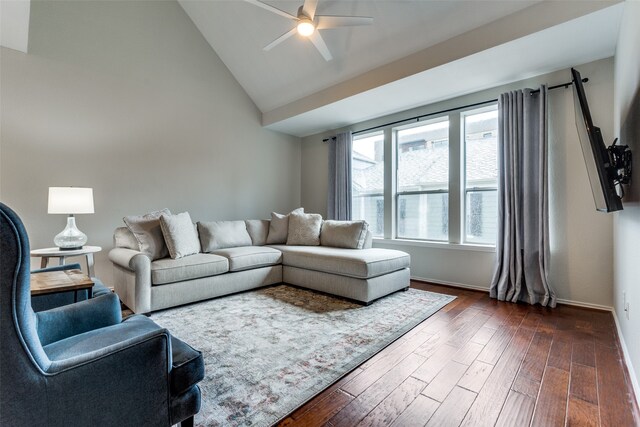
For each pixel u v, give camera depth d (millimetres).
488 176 3611
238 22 3943
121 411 910
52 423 801
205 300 3102
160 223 3164
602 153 1757
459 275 3709
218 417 1354
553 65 2926
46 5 3113
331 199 5133
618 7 2098
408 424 1322
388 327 2398
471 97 3637
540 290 2996
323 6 3064
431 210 4117
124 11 3643
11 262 722
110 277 3514
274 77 4434
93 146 3408
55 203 2674
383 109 4254
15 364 744
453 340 2174
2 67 2887
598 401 1479
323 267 3270
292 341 2137
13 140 2938
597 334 2262
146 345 959
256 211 5090
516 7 2492
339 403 1464
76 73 3297
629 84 1842
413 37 3088
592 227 2828
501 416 1374
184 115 4184
